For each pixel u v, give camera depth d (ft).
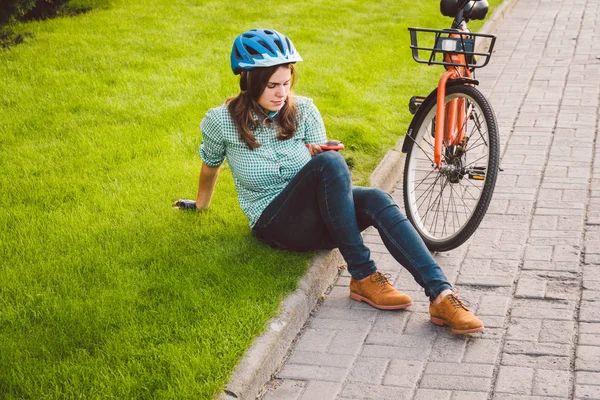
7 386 10.37
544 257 13.99
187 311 11.87
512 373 10.91
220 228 14.48
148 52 25.88
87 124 19.89
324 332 12.26
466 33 13.71
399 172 18.29
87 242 14.05
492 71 26.43
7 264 13.33
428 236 14.49
